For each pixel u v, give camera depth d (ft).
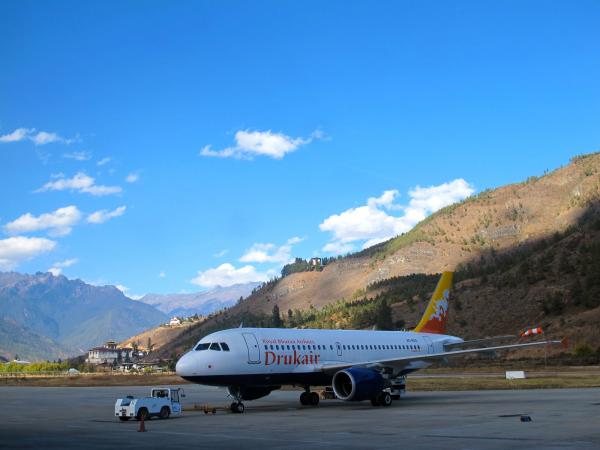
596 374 290.56
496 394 169.17
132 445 75.41
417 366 164.55
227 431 90.58
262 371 135.13
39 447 74.18
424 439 77.61
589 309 532.32
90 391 238.27
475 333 570.46
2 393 223.92
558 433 81.15
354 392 130.21
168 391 122.42
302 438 80.74
